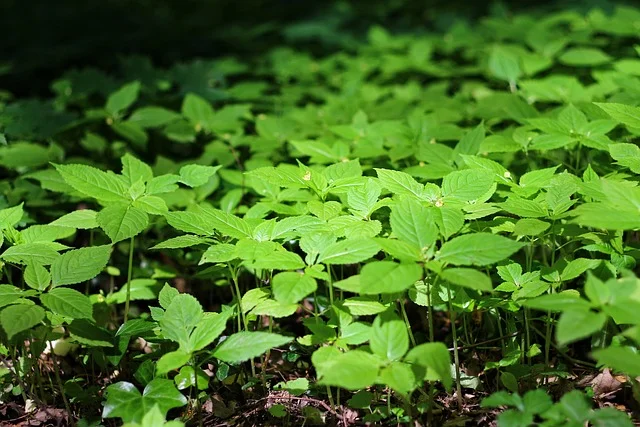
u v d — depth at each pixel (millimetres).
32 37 2545
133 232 1093
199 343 1020
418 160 1340
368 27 2699
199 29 2672
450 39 2209
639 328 945
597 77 1575
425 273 1102
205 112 1560
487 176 1107
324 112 1644
